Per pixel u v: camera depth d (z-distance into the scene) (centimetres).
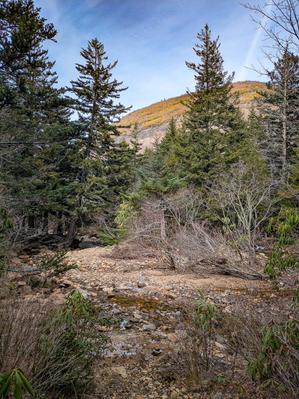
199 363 399
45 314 341
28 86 1478
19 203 1174
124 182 2083
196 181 1953
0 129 1076
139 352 443
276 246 509
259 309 583
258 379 331
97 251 1437
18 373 193
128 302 688
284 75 497
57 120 1739
